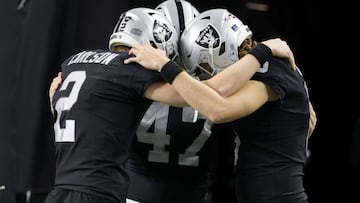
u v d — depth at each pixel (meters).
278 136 10.36
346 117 22.06
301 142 10.58
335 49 21.58
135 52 9.91
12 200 13.81
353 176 21.89
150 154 11.45
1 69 13.57
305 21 21.03
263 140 10.42
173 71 9.61
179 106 10.12
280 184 10.27
